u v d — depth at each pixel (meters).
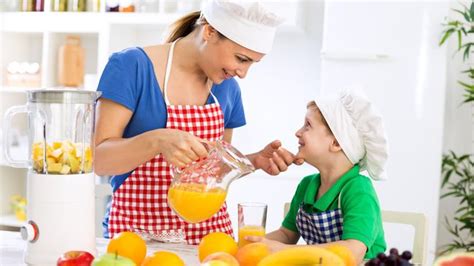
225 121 1.71
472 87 2.83
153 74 1.51
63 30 3.24
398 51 2.71
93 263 0.92
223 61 1.40
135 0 3.25
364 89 2.75
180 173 1.21
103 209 2.79
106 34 3.14
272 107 3.21
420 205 2.72
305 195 1.57
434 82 2.68
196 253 1.29
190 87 1.56
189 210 1.19
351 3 2.74
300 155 1.54
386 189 2.75
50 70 3.33
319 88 3.13
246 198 2.88
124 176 1.50
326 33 2.78
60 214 1.13
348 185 1.47
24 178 3.61
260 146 3.23
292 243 1.63
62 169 1.13
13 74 3.42
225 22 1.35
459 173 2.93
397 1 2.70
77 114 1.14
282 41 3.17
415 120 2.71
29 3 3.35
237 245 1.20
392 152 2.74
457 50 2.99
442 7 2.67
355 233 1.33
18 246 1.29
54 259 1.13
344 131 1.49
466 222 2.86
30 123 1.15
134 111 1.52
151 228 1.48
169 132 1.27
